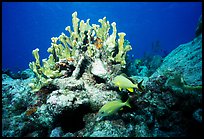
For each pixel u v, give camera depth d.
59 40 4.84
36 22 73.69
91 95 3.89
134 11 74.56
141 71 6.75
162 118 3.30
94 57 4.54
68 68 4.54
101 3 68.38
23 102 4.27
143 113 3.43
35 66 4.52
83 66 4.40
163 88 3.50
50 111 3.40
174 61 4.52
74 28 4.86
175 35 88.50
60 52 4.81
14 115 4.06
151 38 90.56
